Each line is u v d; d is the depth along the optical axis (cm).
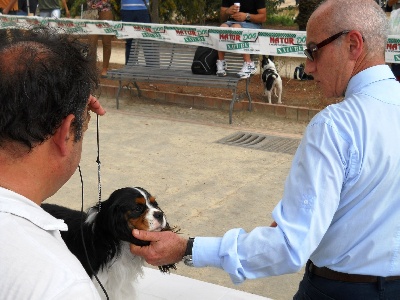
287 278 426
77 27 936
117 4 1280
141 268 315
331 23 193
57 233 116
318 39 198
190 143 729
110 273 298
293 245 179
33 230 108
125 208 289
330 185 177
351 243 188
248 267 189
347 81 198
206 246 198
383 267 187
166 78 860
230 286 415
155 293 369
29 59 114
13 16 998
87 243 297
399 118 184
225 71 854
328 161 177
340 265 192
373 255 186
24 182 119
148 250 216
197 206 536
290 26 1598
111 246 296
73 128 124
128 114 872
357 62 194
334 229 188
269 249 183
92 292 104
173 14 1483
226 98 923
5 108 112
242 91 1002
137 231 220
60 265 103
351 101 187
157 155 682
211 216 515
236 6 904
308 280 212
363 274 190
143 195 300
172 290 374
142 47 927
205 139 746
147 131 781
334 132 179
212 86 827
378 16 194
